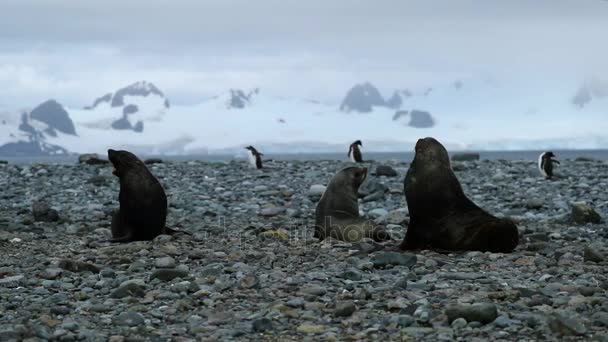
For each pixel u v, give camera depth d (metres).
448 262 12.30
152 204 15.26
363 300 9.34
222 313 8.88
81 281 11.05
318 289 9.84
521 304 8.96
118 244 14.94
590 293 9.61
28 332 7.94
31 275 11.48
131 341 7.78
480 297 9.40
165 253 13.37
